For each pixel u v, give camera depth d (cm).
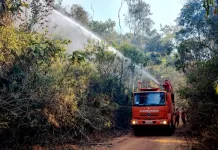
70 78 1150
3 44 805
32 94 848
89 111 1292
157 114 1600
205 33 2352
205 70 1238
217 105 1175
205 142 1012
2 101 773
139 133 1761
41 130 946
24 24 1078
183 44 2189
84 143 1189
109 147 1167
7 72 870
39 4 1173
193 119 1421
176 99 2352
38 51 919
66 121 1097
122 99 2127
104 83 1847
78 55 1045
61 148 1032
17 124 871
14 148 879
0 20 890
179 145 1172
